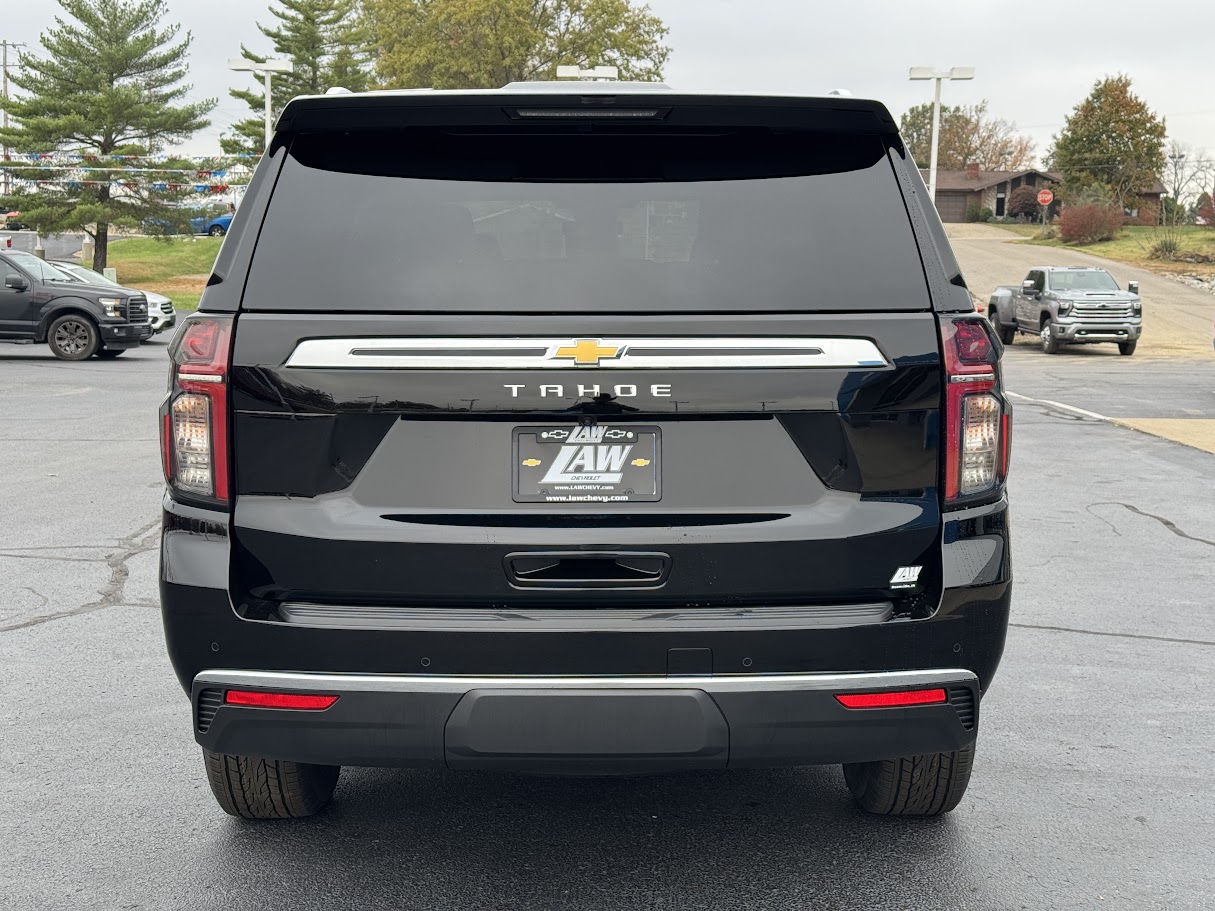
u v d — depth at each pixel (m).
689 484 3.11
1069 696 5.33
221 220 75.50
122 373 21.22
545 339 3.08
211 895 3.48
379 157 3.24
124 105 58.94
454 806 4.14
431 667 3.08
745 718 3.06
